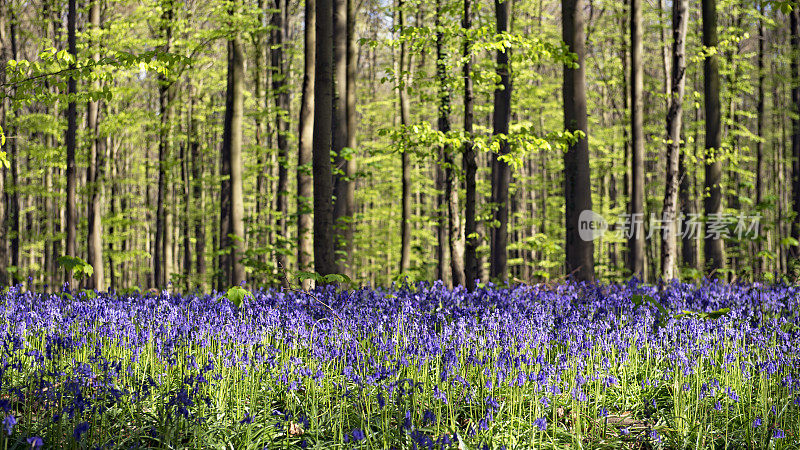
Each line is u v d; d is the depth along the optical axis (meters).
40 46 20.48
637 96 21.11
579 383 5.93
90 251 18.28
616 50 26.16
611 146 29.66
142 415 5.42
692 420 5.56
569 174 12.99
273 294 9.88
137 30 19.61
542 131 28.39
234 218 18.11
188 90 26.09
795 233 19.92
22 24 23.16
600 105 28.50
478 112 23.59
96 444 4.76
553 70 33.28
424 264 27.98
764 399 5.53
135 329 7.18
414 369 6.16
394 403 5.58
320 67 12.18
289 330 7.04
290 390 5.77
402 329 7.39
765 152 33.25
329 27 12.15
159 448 4.87
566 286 10.76
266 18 23.02
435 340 6.23
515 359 5.79
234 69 18.02
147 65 8.21
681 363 5.99
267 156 27.16
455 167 12.73
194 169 29.92
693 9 22.45
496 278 18.22
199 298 9.31
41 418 5.11
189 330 6.68
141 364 6.70
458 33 11.91
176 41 17.47
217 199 33.78
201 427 5.13
